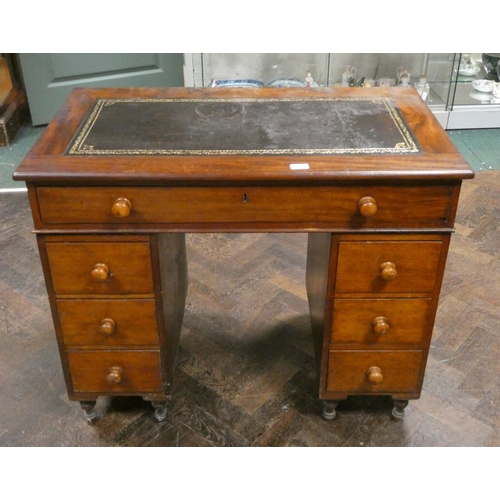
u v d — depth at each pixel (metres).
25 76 3.70
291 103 2.00
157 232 1.69
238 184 1.62
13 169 3.54
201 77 3.92
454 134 4.03
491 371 2.27
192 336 2.44
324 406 2.07
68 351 1.91
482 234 3.05
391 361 1.93
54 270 1.76
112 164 1.62
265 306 2.59
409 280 1.78
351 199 1.65
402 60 3.97
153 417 2.11
